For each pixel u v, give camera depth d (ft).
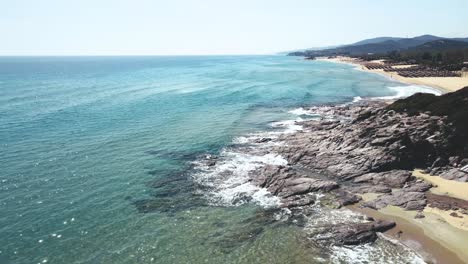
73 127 153.07
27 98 235.61
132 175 100.68
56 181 96.02
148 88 295.28
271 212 78.95
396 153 98.89
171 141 132.77
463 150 98.07
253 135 140.15
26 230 72.38
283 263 61.52
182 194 88.79
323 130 140.36
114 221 76.07
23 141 131.13
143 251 65.67
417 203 78.89
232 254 64.54
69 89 291.58
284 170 97.96
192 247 66.85
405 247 64.34
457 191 84.28
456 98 124.98
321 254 63.62
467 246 64.03
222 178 97.96
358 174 94.43
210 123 160.97
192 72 510.17
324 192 86.17
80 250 66.03
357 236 67.26
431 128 106.63
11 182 94.63
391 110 136.56
